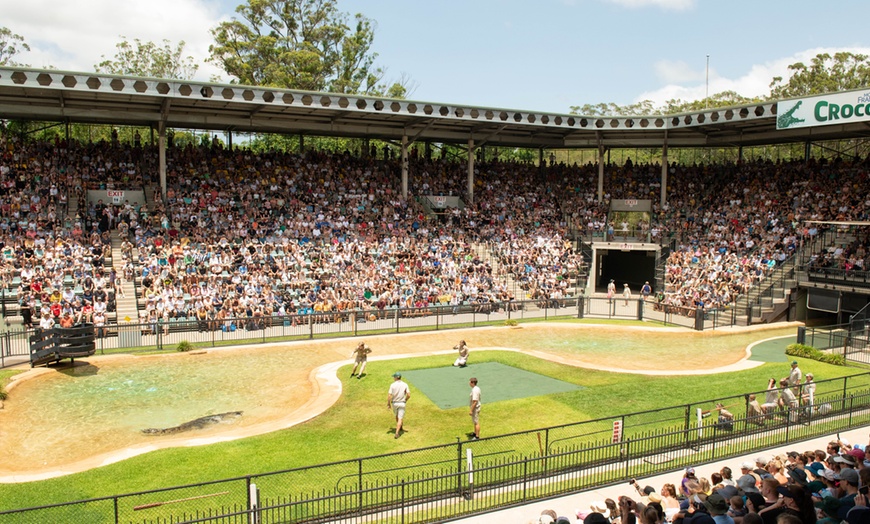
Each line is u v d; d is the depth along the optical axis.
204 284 34.00
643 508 10.32
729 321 37.38
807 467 13.11
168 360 27.25
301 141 49.00
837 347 29.89
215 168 43.84
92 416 20.11
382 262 39.91
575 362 27.44
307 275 37.12
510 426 19.17
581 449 15.62
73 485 14.76
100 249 34.41
